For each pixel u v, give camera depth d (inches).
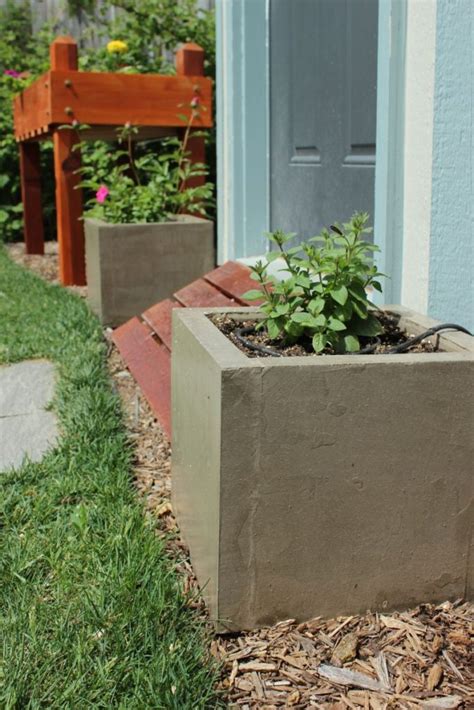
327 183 182.7
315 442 83.1
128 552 94.3
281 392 81.1
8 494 114.6
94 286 216.8
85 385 157.2
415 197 126.3
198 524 93.8
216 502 83.4
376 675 79.6
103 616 82.8
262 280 103.2
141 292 211.8
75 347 182.9
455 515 88.4
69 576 92.0
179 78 249.8
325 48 178.4
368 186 166.1
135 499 112.9
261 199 212.2
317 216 189.0
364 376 82.9
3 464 130.0
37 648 78.4
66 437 133.6
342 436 83.6
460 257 120.3
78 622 83.4
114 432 136.3
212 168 326.3
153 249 210.8
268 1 201.6
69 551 97.5
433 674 79.1
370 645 84.0
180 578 95.4
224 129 211.9
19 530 105.2
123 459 125.9
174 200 235.1
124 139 278.2
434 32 117.3
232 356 84.1
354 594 88.0
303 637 85.0
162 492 119.9
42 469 122.6
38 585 91.4
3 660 77.5
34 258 328.2
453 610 89.6
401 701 76.0
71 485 115.3
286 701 76.1
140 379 156.1
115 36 346.9
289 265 103.7
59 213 257.0
